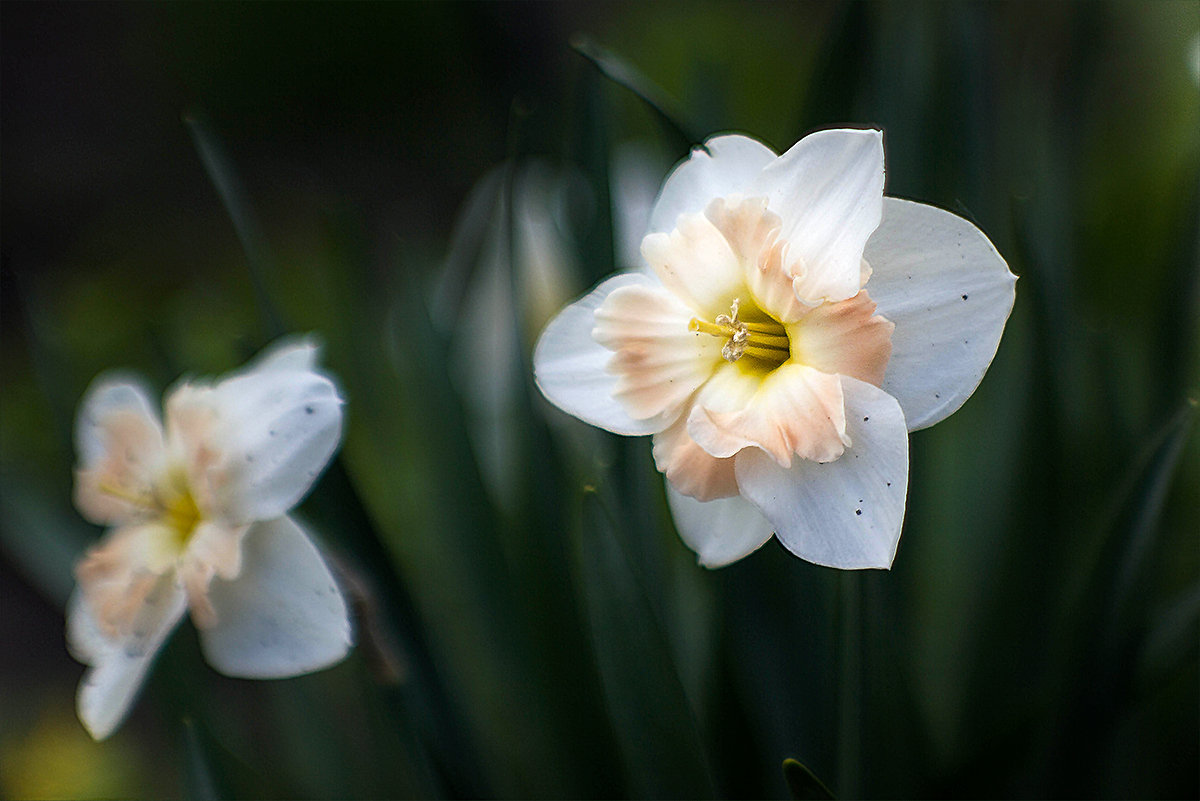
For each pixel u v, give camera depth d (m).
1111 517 0.66
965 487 0.76
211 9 2.31
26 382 1.52
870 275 0.62
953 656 0.75
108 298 1.49
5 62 2.52
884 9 0.73
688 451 0.63
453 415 0.73
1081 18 0.76
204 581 0.66
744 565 0.69
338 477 0.70
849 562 0.61
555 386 0.64
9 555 1.60
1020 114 0.78
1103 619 0.67
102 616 0.67
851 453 0.62
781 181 0.63
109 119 2.44
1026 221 0.70
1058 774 0.68
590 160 0.72
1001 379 0.72
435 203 2.05
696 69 0.76
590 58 0.69
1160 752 0.71
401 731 0.68
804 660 0.69
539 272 0.77
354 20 2.24
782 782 0.70
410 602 0.71
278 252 1.76
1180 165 0.80
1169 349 0.73
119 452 0.69
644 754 0.66
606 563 0.65
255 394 0.67
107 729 0.67
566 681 0.70
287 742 0.80
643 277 0.65
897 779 0.66
